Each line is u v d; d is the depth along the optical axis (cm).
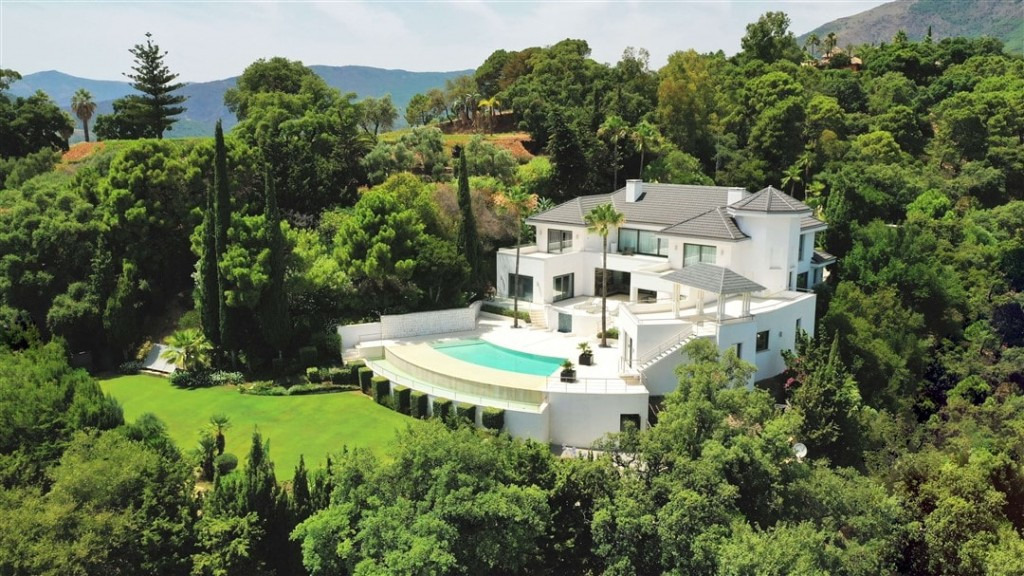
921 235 6209
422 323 5506
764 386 4528
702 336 4156
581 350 4969
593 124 8381
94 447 2891
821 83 11300
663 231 5425
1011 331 5872
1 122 7894
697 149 9425
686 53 9731
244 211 5481
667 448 2870
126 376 5231
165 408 4541
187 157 5950
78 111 9938
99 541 2530
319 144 7219
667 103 9294
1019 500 3025
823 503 2789
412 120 11769
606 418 4006
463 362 4719
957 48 13075
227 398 4691
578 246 6169
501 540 2655
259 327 5094
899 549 2919
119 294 5338
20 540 2455
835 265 6138
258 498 2994
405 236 5550
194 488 3344
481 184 6812
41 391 3294
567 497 2953
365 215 5466
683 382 3131
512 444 3114
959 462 3178
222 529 2784
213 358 5138
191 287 5919
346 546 2570
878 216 6981
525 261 5947
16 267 5334
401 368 4781
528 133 9638
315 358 5072
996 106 9494
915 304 5572
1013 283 6631
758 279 5125
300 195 6769
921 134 10144
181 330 5447
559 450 3978
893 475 3216
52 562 2427
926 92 11344
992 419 4306
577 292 6153
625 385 4138
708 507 2602
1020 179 9044
